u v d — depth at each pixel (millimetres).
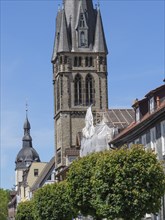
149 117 70250
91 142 107125
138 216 56969
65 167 148875
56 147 165500
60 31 165375
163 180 58062
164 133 68438
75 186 74812
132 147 59562
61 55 163750
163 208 67875
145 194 56625
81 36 165375
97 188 58500
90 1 168125
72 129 160125
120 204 57094
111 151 60250
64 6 167000
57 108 165500
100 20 167250
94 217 75750
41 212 99875
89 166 74125
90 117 116625
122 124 109062
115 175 57500
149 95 75000
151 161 58062
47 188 100250
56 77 167750
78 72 163250
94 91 163750
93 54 164750
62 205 97500
